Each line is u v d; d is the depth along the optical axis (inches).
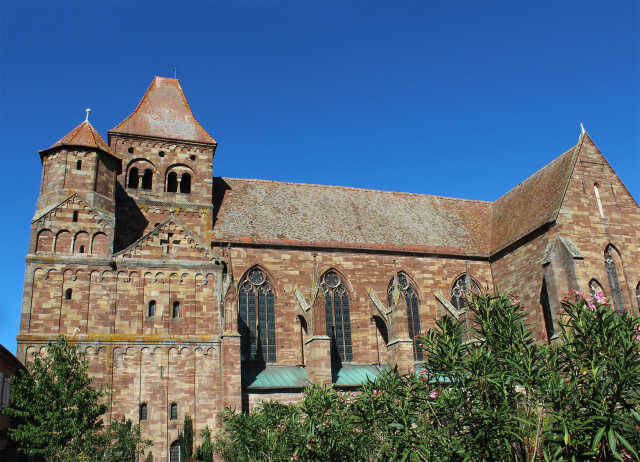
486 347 919.0
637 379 773.9
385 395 989.2
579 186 2352.4
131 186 2454.5
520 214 2674.7
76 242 2038.6
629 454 782.5
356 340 2390.5
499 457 828.0
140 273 2036.2
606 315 850.8
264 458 1418.6
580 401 786.8
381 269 2527.1
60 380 1508.4
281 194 2770.7
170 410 1894.7
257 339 2255.2
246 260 2338.8
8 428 1540.4
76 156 2169.0
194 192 2500.0
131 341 1931.6
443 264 2632.9
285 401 2014.0
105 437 1523.1
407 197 3053.6
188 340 1983.3
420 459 857.5
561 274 2164.1
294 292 2352.4
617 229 2333.9
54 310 1915.6
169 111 2691.9
